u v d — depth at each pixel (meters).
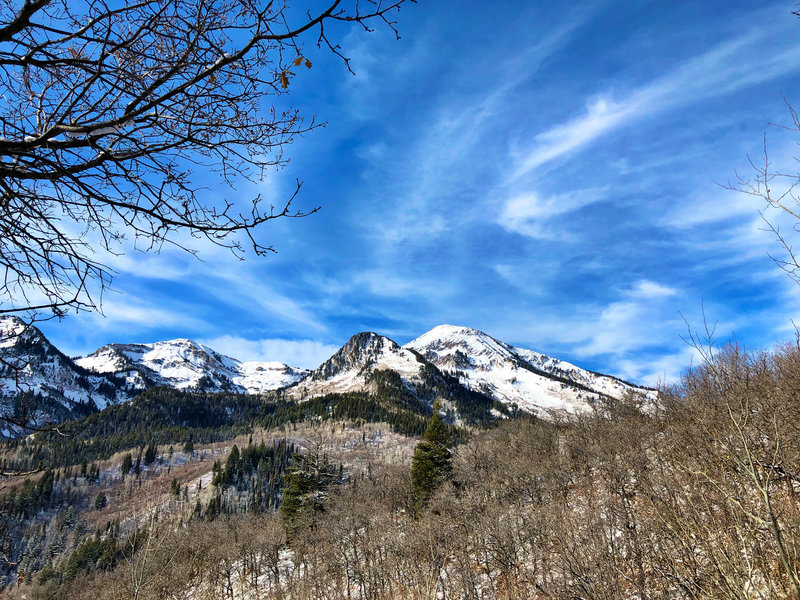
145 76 2.97
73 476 129.25
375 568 28.31
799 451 7.36
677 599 9.33
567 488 26.44
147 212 3.27
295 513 43.47
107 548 53.78
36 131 2.98
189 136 3.25
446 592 22.00
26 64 2.59
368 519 36.09
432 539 26.11
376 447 141.00
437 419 43.12
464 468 39.19
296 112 3.53
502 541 22.30
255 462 125.12
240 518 60.12
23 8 2.44
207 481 116.75
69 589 45.72
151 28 2.83
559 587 14.24
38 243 3.19
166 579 27.97
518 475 32.34
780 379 14.41
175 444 179.38
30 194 3.21
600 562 12.94
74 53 2.89
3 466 2.58
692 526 5.31
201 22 2.80
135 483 131.88
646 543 12.29
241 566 42.94
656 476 10.36
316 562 34.78
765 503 3.76
